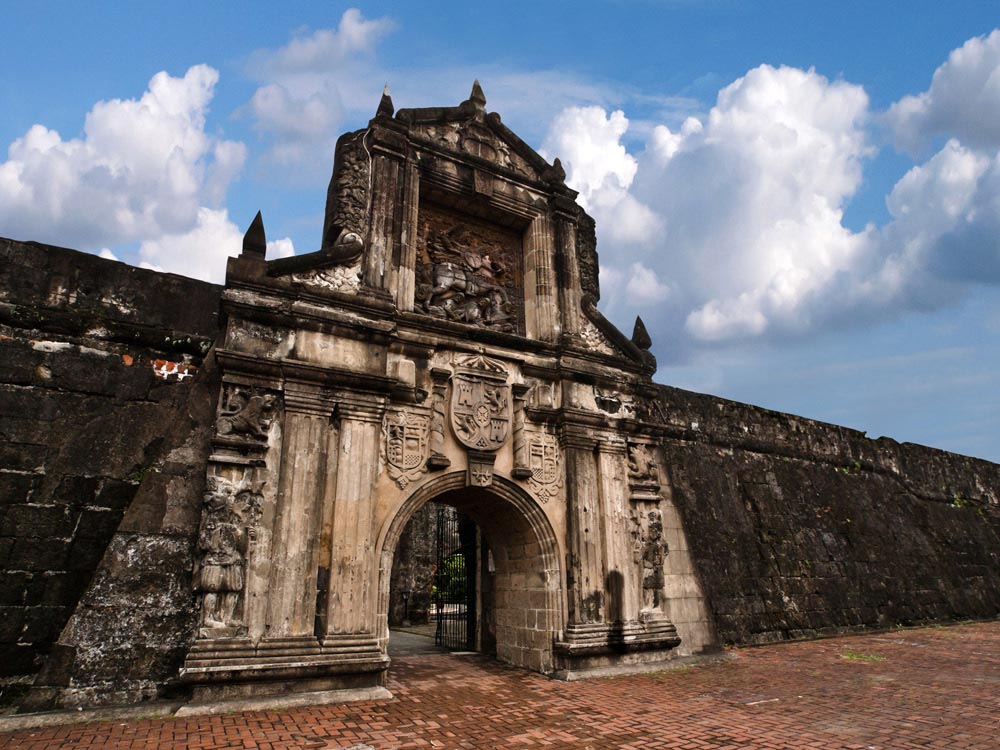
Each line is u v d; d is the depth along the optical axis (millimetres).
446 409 11922
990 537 27203
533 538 12531
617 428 13656
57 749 6789
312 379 10359
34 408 9781
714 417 19609
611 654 12070
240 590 9070
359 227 11906
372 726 8031
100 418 10203
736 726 8164
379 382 10805
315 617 9477
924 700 9578
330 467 10242
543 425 12914
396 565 23891
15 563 9031
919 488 25453
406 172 12844
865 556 20781
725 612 16234
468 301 13406
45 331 10203
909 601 21125
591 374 13562
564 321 13906
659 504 13773
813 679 11367
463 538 16375
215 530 9109
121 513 9875
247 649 8852
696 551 16766
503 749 7230
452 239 13969
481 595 15125
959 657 14039
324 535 9891
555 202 14656
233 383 9883
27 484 9414
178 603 8953
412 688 10539
